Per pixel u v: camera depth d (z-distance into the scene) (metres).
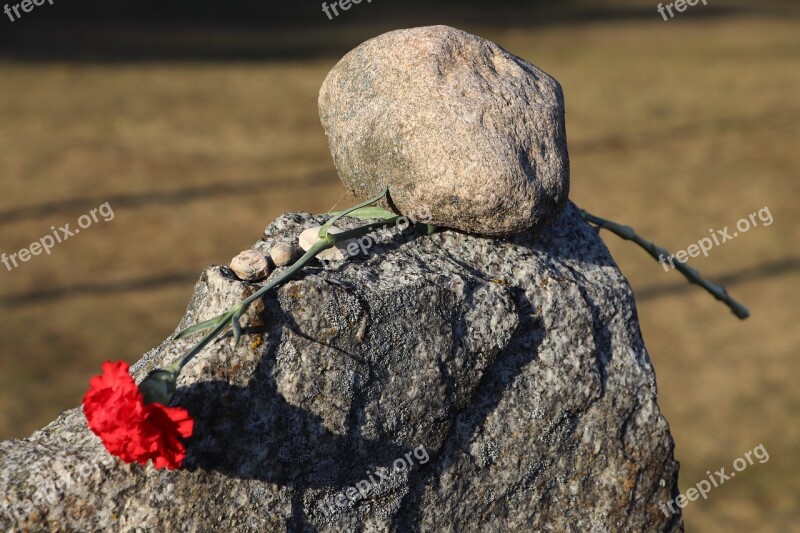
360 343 1.92
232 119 10.80
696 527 4.25
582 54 15.55
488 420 2.14
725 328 6.19
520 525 2.22
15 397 4.73
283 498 1.88
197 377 1.77
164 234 7.16
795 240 7.72
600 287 2.28
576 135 10.87
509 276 2.16
